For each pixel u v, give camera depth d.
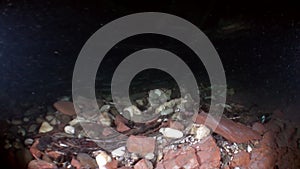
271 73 1.33
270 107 1.16
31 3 1.61
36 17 1.58
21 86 1.21
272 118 1.11
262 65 1.38
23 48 1.42
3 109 1.09
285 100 1.19
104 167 0.92
